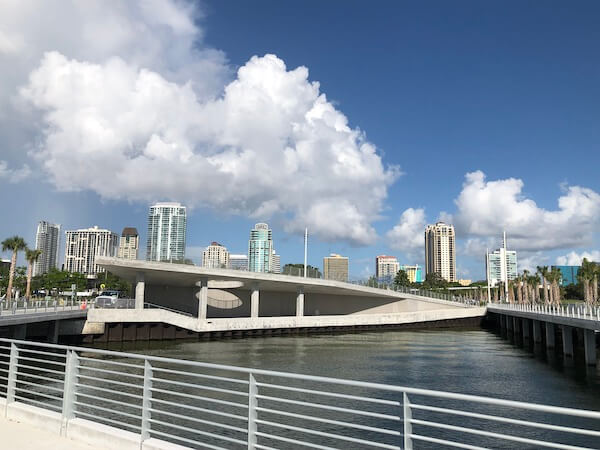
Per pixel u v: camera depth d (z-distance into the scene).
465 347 47.81
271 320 57.25
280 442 16.17
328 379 6.34
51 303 46.66
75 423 8.59
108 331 48.09
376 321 66.19
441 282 146.38
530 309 58.56
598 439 17.55
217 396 23.14
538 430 18.77
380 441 16.55
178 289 68.00
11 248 65.50
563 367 35.91
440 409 5.68
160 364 33.75
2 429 9.07
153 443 7.62
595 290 68.38
